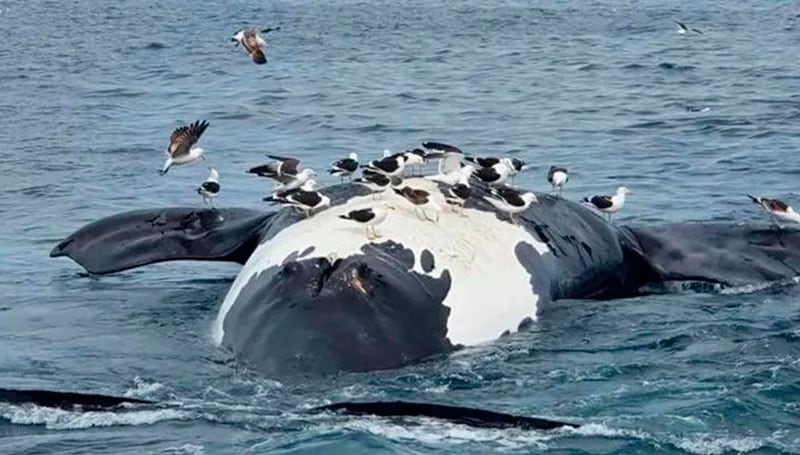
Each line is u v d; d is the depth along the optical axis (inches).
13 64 5674.2
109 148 3617.1
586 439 1483.8
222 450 1459.2
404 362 1744.6
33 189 3107.8
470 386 1683.1
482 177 2140.7
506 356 1796.3
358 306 1781.5
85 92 4781.0
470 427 1494.8
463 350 1807.3
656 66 5374.0
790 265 2190.0
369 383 1674.5
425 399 1635.1
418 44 6520.7
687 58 5679.1
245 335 1800.0
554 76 5118.1
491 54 5994.1
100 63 5723.4
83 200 2997.0
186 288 2260.1
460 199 2000.5
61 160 3452.3
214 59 5846.5
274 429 1518.2
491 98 4485.7
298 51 6171.3
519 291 1952.5
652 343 1861.5
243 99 4530.0
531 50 6171.3
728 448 1478.8
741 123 3816.4
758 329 1927.9
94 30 7475.4
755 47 6195.9
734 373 1731.1
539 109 4202.8
